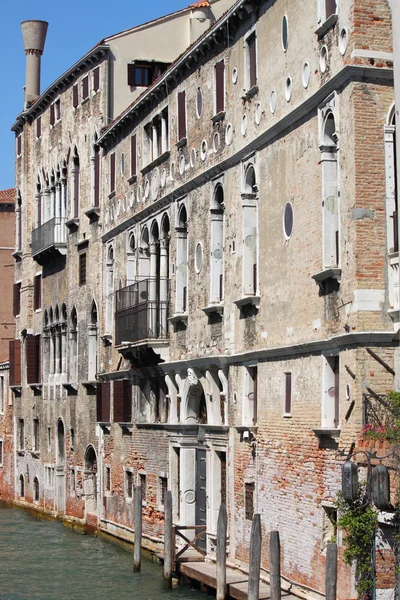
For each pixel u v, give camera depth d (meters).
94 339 42.88
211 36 29.66
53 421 47.94
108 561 34.28
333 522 22.67
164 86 34.31
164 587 29.19
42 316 50.19
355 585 21.19
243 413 27.80
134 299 35.88
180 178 32.94
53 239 46.88
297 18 24.66
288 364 25.05
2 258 63.22
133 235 37.94
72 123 45.91
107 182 41.19
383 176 21.77
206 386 30.72
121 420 38.19
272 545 22.78
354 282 21.62
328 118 23.09
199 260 31.38
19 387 53.56
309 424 23.83
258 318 26.94
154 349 33.53
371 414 21.06
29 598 28.47
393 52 20.77
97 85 42.72
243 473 27.72
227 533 28.62
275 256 25.94
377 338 21.36
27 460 52.31
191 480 32.16
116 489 38.91
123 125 38.72
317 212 23.50
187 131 32.34
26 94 53.47
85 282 43.81
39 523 45.66
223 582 25.81
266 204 26.56
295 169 24.77
